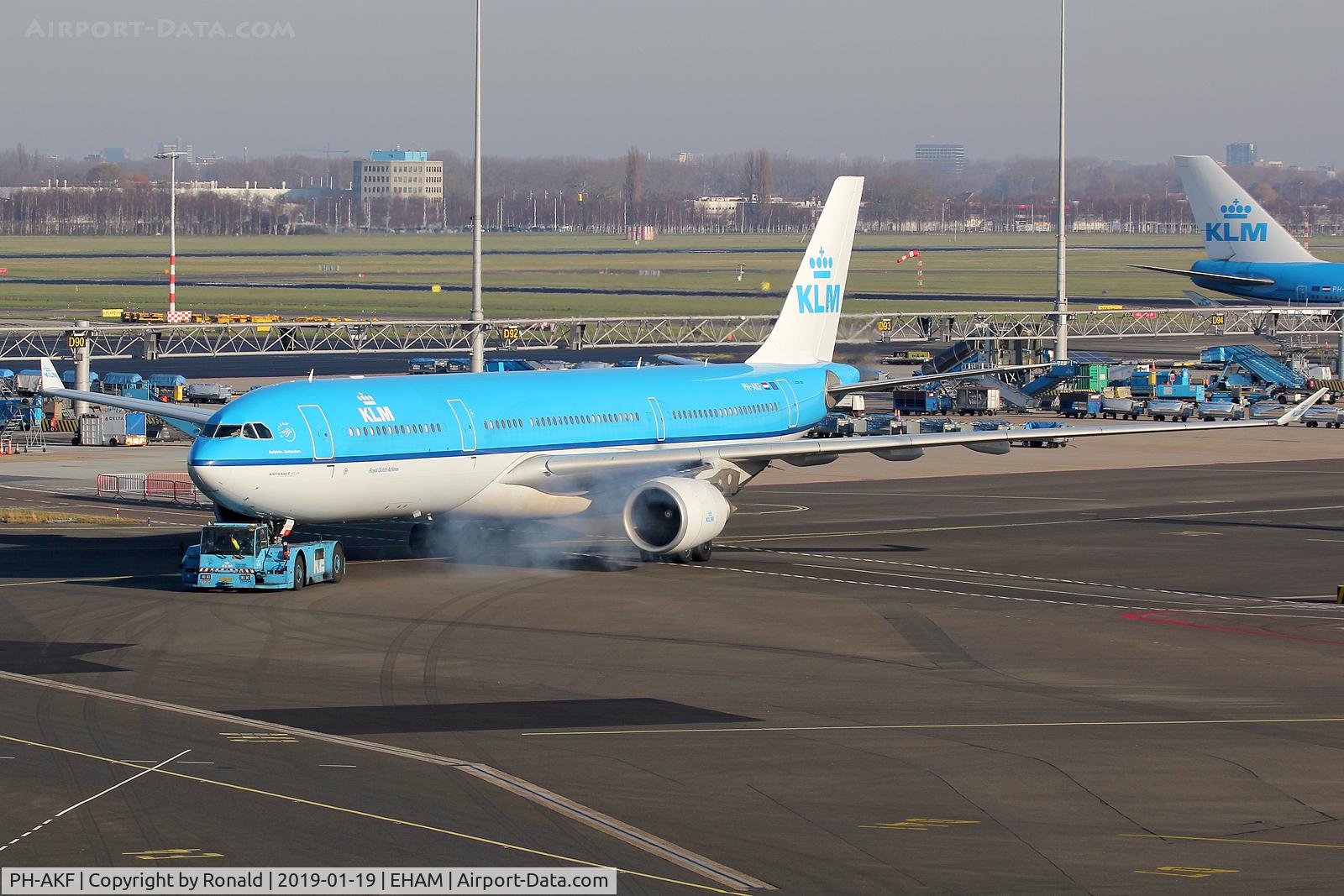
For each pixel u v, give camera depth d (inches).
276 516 5949.8
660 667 4635.8
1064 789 3373.5
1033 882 2778.1
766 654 4840.1
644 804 3233.3
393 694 4264.3
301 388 6112.2
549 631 5177.2
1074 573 6560.0
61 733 3804.1
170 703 4141.2
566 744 3730.3
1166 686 4436.5
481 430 6461.6
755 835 3038.9
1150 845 2992.1
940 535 7687.0
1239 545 7386.8
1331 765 3582.7
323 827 3065.9
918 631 5241.1
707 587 6082.7
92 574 6299.2
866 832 3058.6
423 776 3435.0
